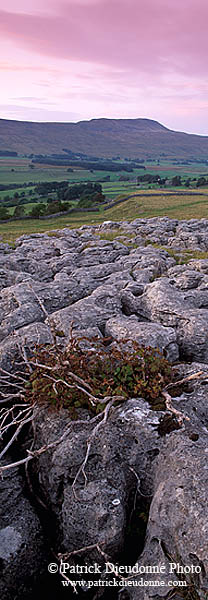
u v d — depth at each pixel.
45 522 7.16
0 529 6.70
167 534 5.75
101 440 7.24
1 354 9.64
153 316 13.05
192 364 9.35
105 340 9.77
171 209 81.62
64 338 10.30
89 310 12.39
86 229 50.31
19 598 6.25
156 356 9.46
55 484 7.09
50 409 7.91
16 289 15.09
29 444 8.24
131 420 7.45
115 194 154.00
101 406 7.58
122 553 6.48
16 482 7.54
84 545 6.42
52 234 42.69
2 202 172.38
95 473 6.94
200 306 13.83
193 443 6.71
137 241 35.38
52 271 22.44
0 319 13.74
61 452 7.07
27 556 6.48
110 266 20.55
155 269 21.20
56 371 8.01
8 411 7.86
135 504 7.02
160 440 7.16
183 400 7.94
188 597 5.12
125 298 14.46
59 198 166.25
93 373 8.26
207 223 45.00
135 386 7.90
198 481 5.88
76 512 6.51
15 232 57.59
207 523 5.34
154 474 6.95
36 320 12.80
